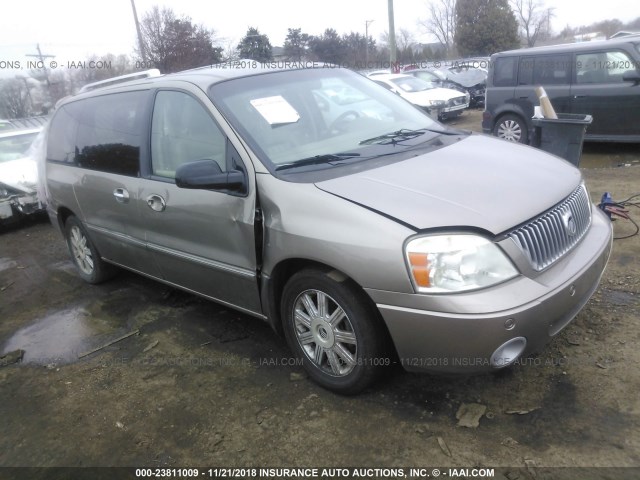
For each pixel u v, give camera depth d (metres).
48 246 7.15
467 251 2.49
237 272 3.35
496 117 10.18
